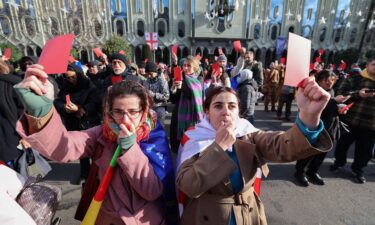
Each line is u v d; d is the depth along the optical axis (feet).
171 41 83.56
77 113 9.74
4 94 6.67
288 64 2.73
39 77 2.85
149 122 4.11
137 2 78.84
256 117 23.09
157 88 11.82
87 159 10.21
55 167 11.65
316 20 88.69
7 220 2.54
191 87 10.18
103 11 76.43
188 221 4.04
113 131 3.72
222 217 3.80
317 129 3.12
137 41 81.71
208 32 82.12
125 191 3.77
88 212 3.54
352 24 90.43
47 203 3.20
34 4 71.31
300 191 10.08
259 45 87.92
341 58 84.58
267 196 9.72
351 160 13.24
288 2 85.61
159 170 3.88
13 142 6.96
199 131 4.37
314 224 8.12
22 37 72.69
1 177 2.99
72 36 2.83
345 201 9.39
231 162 3.26
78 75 9.80
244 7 81.41
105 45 68.13
